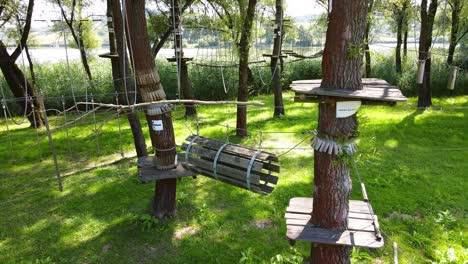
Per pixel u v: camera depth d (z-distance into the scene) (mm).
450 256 5031
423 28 12266
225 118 12688
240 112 10234
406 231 5812
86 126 12203
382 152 9039
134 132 8359
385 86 3680
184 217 6285
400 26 16391
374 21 13789
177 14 10836
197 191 7230
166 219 6180
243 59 9789
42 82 14562
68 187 7582
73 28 14898
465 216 6215
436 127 10906
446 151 9141
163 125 5617
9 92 14461
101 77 15375
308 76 18469
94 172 8328
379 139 9938
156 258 5297
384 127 10891
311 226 3918
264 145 9719
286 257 5086
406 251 5328
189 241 5633
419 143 9711
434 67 16078
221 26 13125
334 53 3430
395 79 16391
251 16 9562
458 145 9547
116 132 11430
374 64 16812
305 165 8438
